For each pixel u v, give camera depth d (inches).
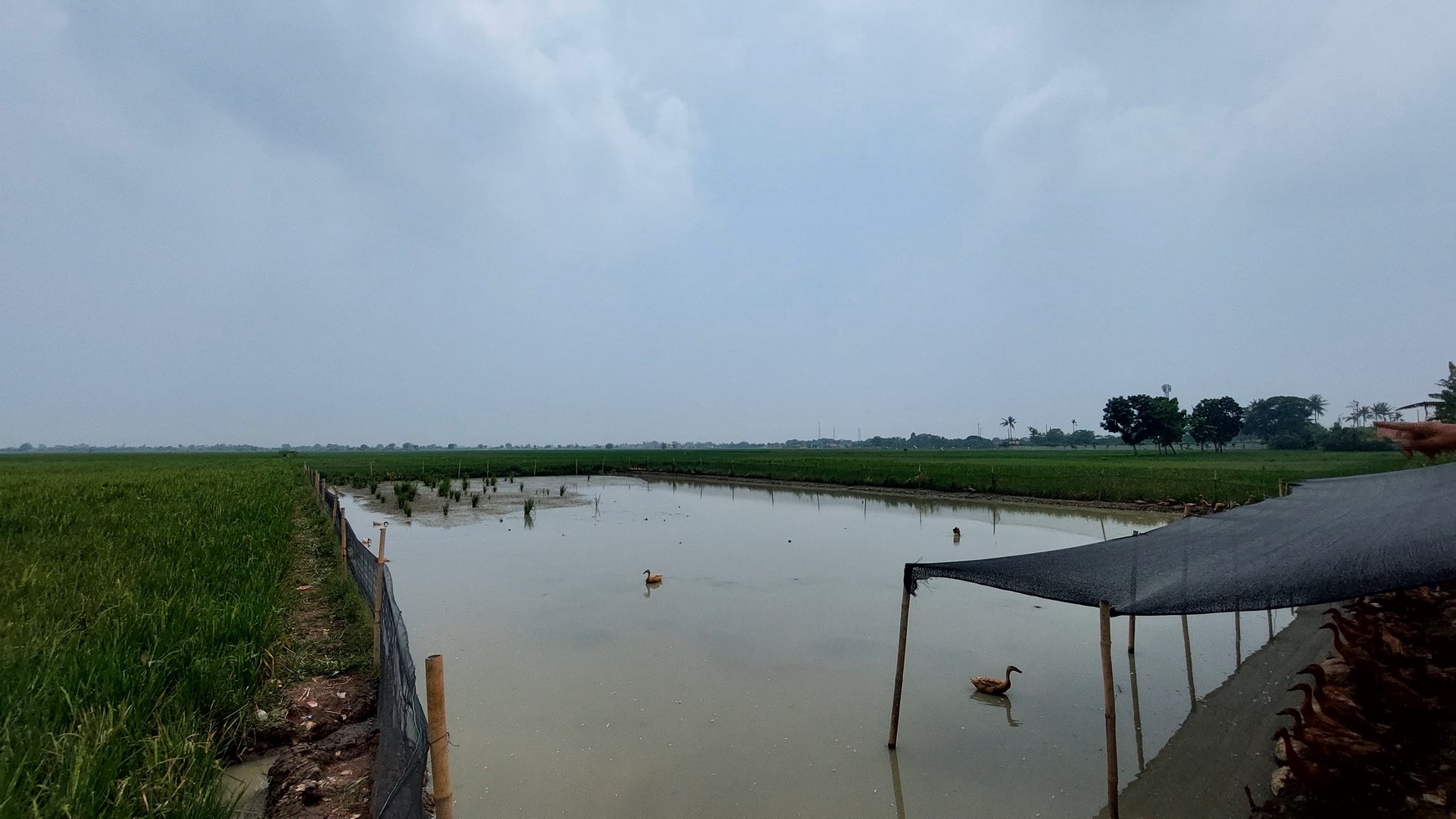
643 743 262.7
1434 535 200.2
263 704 253.9
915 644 382.9
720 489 1545.3
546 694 308.8
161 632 263.0
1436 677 273.0
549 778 235.8
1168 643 382.9
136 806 165.8
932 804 221.9
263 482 1061.8
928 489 1306.6
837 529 844.0
